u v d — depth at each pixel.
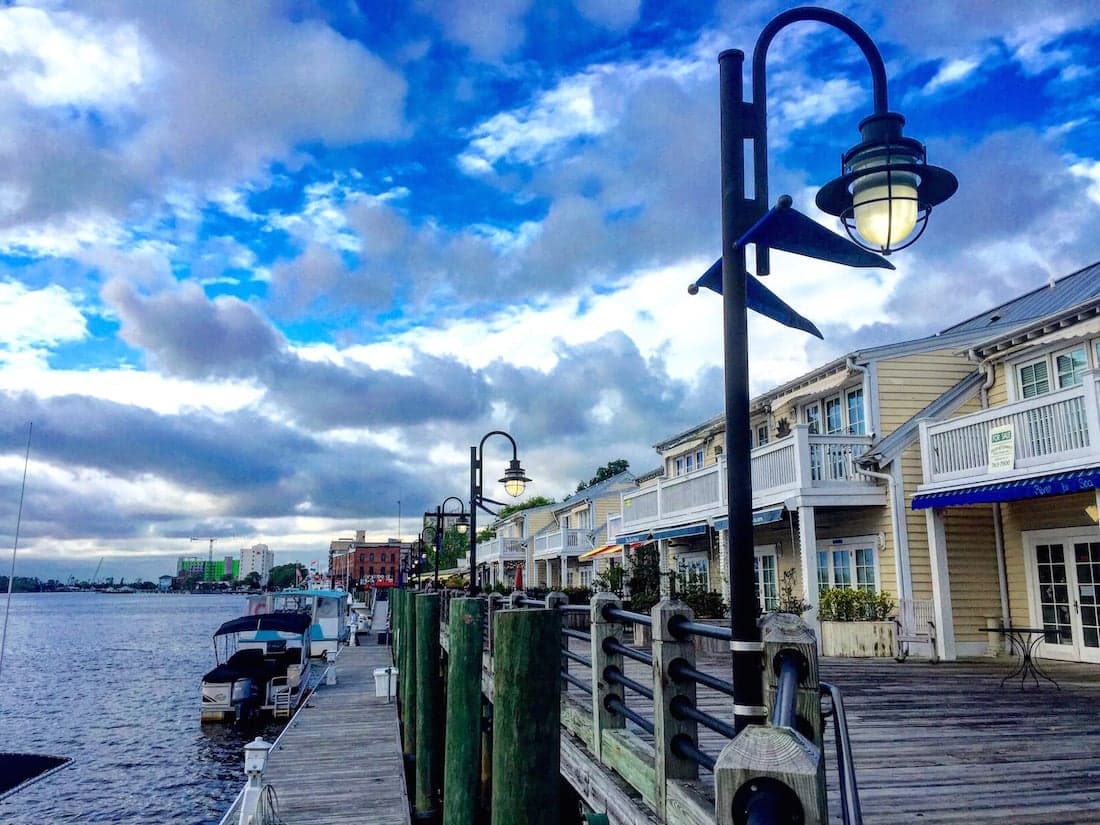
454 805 7.12
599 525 41.09
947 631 14.45
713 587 22.75
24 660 49.41
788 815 1.58
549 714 4.41
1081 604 13.58
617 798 4.85
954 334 17.33
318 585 98.94
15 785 17.92
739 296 3.45
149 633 81.50
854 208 3.68
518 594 8.62
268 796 9.62
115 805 16.56
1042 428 12.68
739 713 3.16
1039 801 5.16
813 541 15.66
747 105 3.66
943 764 6.16
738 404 3.34
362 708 18.03
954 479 14.27
